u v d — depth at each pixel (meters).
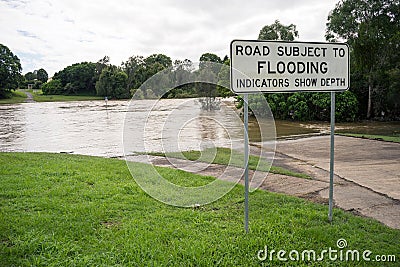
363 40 20.53
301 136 13.63
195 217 4.16
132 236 3.57
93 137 13.99
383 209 4.66
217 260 3.11
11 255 3.14
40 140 13.45
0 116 26.36
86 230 3.73
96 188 5.42
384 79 20.78
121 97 55.66
